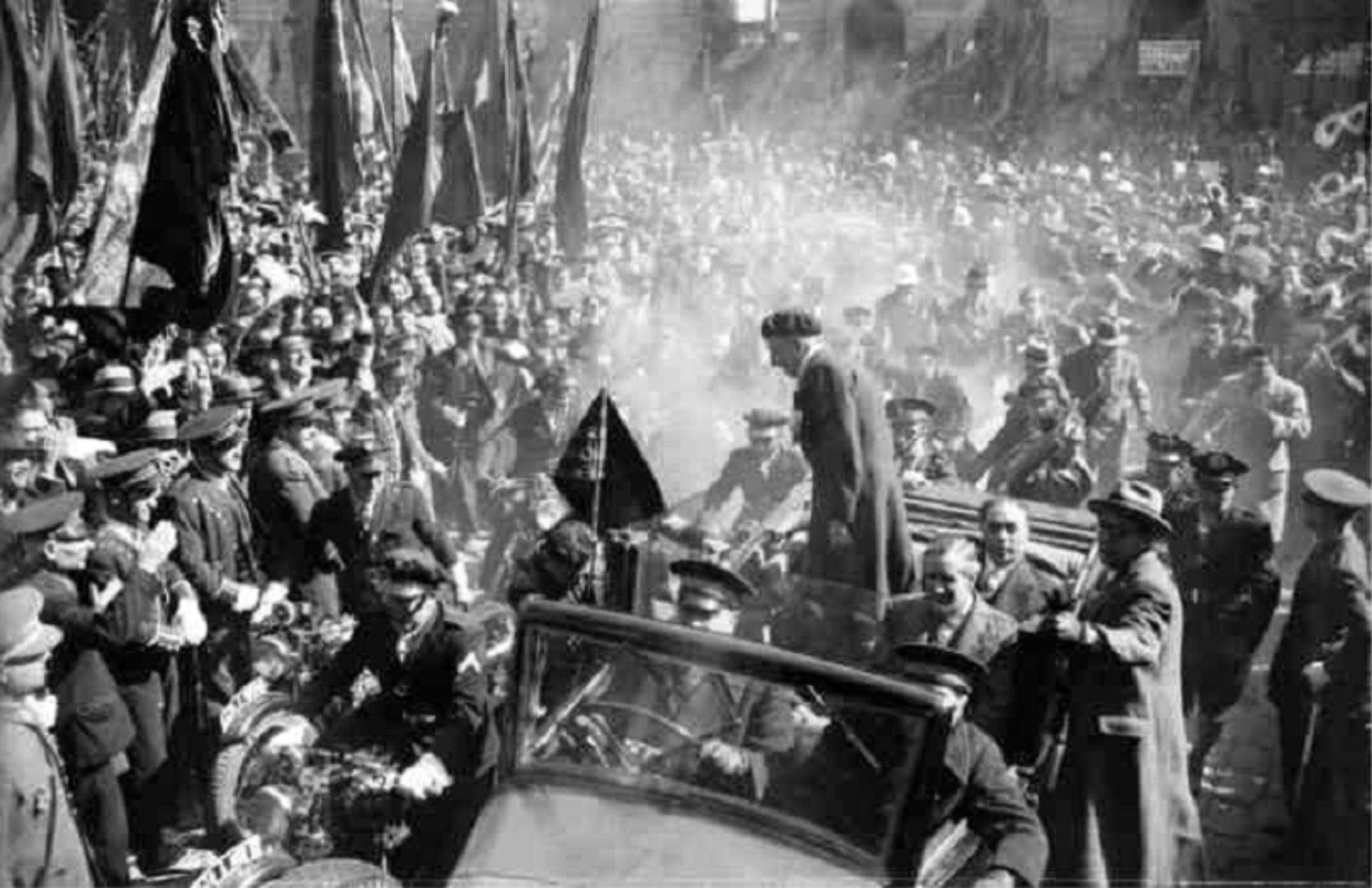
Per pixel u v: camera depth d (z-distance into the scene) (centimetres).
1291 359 1266
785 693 478
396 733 586
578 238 1667
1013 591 695
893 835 461
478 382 1171
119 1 1433
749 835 466
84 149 1402
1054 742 642
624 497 647
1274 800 841
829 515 691
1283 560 1171
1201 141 2323
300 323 1183
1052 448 954
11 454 778
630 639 489
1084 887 628
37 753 558
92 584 652
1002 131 2420
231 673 766
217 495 778
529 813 479
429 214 1523
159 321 1055
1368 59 2277
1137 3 2362
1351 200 2041
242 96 1102
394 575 585
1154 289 1719
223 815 599
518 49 1786
